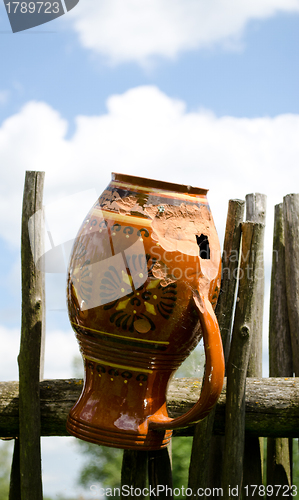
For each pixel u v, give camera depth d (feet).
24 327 6.55
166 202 5.69
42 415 6.73
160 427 5.67
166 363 5.83
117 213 5.69
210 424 6.72
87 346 5.91
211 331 5.49
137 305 5.50
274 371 7.77
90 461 23.04
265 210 7.65
